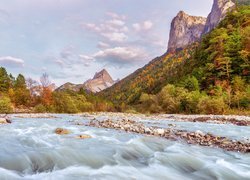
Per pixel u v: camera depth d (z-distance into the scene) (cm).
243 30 8019
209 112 5219
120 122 2373
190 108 5862
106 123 2258
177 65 19200
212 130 2089
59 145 1215
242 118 3559
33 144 1233
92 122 2417
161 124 2522
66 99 6800
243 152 1220
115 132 1705
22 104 8931
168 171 945
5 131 1661
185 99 6059
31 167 899
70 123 2338
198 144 1381
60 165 936
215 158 1109
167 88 7062
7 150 1091
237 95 5391
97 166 951
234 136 1742
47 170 877
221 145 1359
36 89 9325
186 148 1275
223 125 2595
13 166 895
